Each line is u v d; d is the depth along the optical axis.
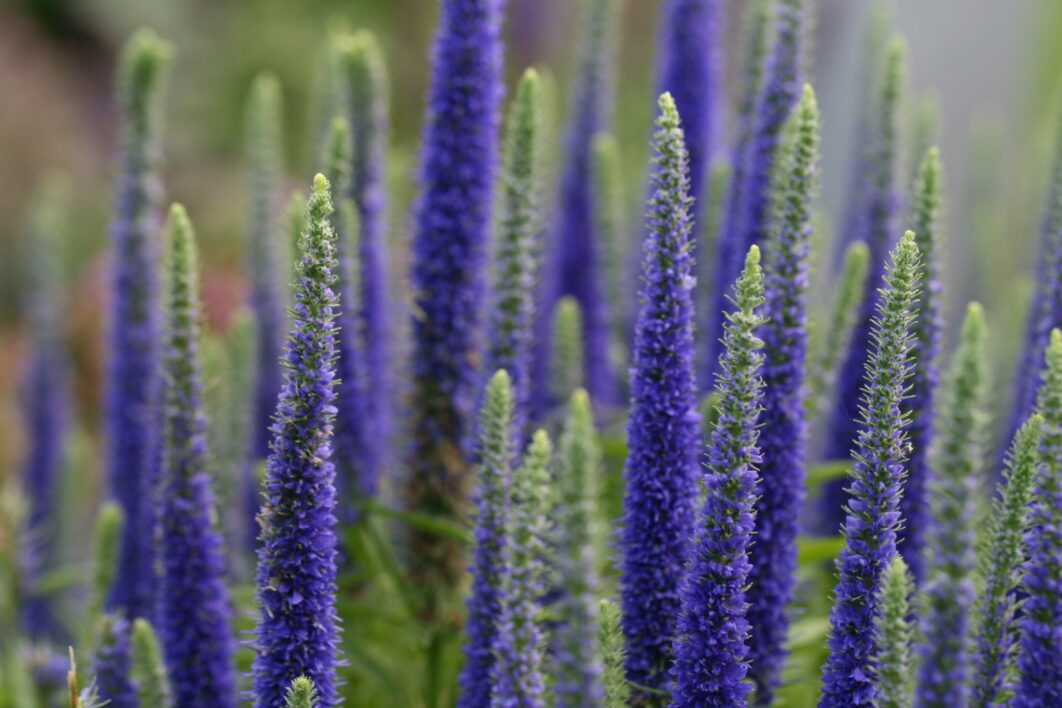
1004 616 0.75
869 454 0.76
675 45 1.00
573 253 1.03
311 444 0.78
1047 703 0.74
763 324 0.83
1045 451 0.74
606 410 1.02
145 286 1.03
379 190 0.96
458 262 0.95
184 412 0.87
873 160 0.93
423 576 0.95
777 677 0.83
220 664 0.88
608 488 0.96
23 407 1.30
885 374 0.76
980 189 1.17
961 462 0.72
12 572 1.01
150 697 0.84
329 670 0.79
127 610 0.98
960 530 0.73
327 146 0.92
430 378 0.95
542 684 0.78
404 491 0.96
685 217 0.81
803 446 0.83
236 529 0.99
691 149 1.01
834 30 1.54
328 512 0.78
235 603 0.94
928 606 0.73
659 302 0.81
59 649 1.09
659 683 0.82
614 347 1.04
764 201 0.92
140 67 1.02
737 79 0.97
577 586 0.77
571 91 1.05
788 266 0.82
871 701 0.76
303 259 0.77
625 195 1.20
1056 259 0.86
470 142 0.94
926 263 0.84
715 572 0.77
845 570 0.76
